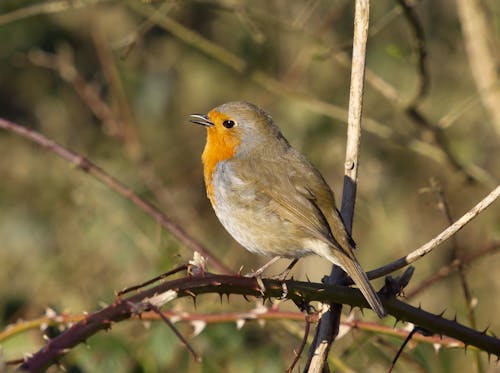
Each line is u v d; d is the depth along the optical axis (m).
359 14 6.18
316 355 5.63
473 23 11.83
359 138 6.34
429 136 11.52
